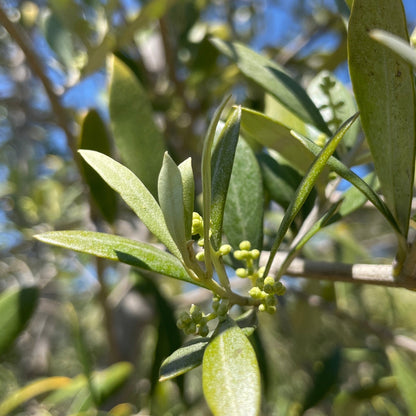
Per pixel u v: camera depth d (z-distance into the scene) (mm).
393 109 157
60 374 800
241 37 698
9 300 295
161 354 352
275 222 432
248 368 128
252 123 210
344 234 557
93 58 358
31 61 317
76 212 682
